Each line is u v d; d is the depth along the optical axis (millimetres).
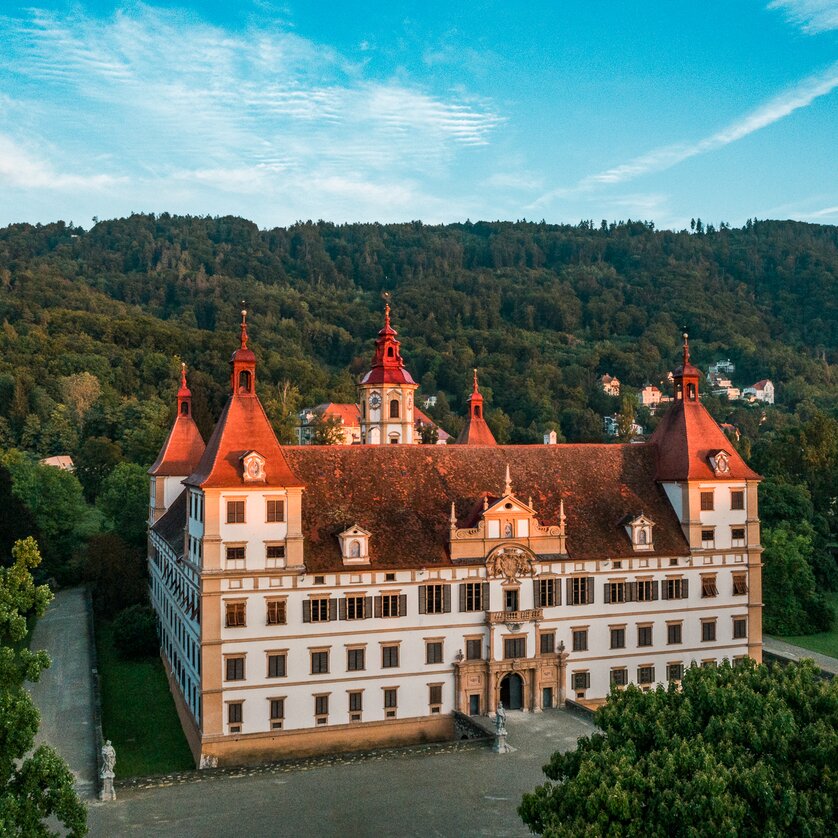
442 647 75562
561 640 79125
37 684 87438
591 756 40969
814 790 36531
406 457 82500
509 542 77312
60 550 137375
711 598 84562
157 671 93500
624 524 83062
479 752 67750
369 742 73188
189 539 76938
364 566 73250
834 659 101562
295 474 77750
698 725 42375
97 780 63312
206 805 58000
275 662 70875
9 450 178625
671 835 36156
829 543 144000
